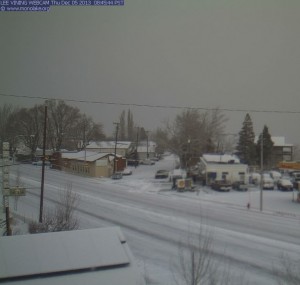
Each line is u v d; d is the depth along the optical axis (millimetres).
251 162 94438
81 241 11344
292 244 28484
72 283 9867
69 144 98625
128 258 10992
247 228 33281
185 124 88062
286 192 56625
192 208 42031
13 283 9672
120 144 98125
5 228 26781
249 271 22172
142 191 53688
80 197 44531
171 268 22344
